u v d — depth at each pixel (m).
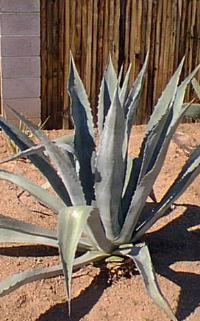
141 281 3.28
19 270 3.35
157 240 3.63
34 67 5.45
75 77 3.53
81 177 3.37
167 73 5.79
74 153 3.23
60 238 2.66
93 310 3.12
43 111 5.62
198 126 5.68
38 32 5.35
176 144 4.88
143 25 5.58
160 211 3.31
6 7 5.20
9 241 3.30
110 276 3.30
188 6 5.63
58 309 3.13
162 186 4.14
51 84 5.56
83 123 3.45
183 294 3.21
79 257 3.32
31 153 3.17
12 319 3.06
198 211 3.92
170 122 3.36
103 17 5.47
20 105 5.54
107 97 3.51
